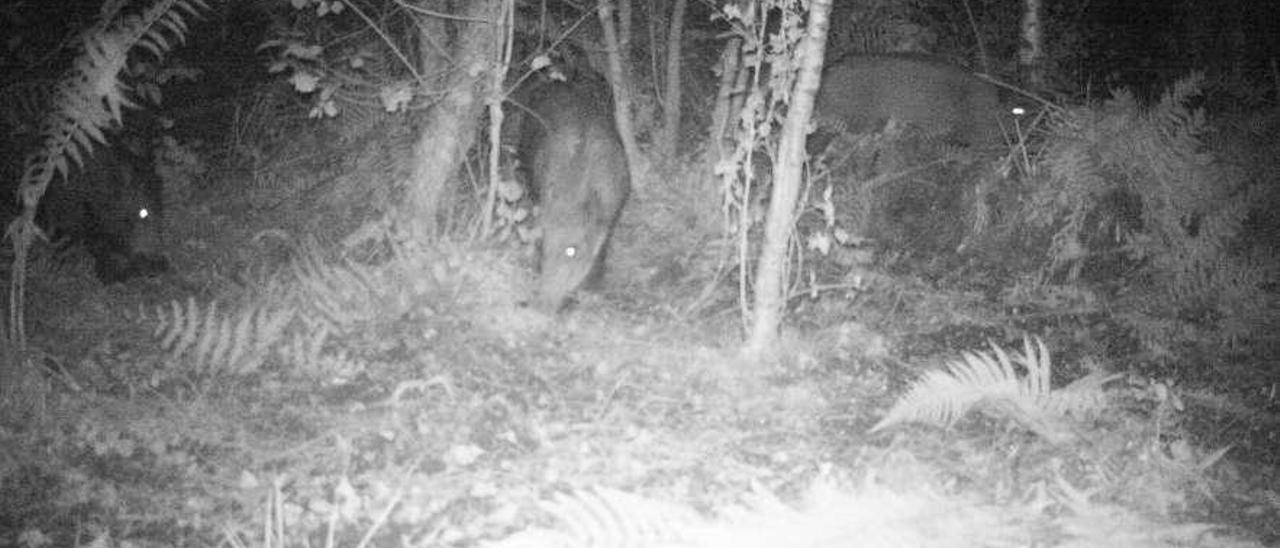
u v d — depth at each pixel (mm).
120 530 5160
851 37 9195
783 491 5391
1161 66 9805
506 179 7496
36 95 6965
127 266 6824
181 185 7281
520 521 5199
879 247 7672
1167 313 6848
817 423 5836
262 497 5301
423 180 6898
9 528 5160
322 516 5234
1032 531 4973
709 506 5297
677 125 7926
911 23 9398
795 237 6398
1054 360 6465
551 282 6734
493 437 5668
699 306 6742
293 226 7223
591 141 6953
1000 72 9289
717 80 8555
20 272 5789
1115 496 5344
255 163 7652
